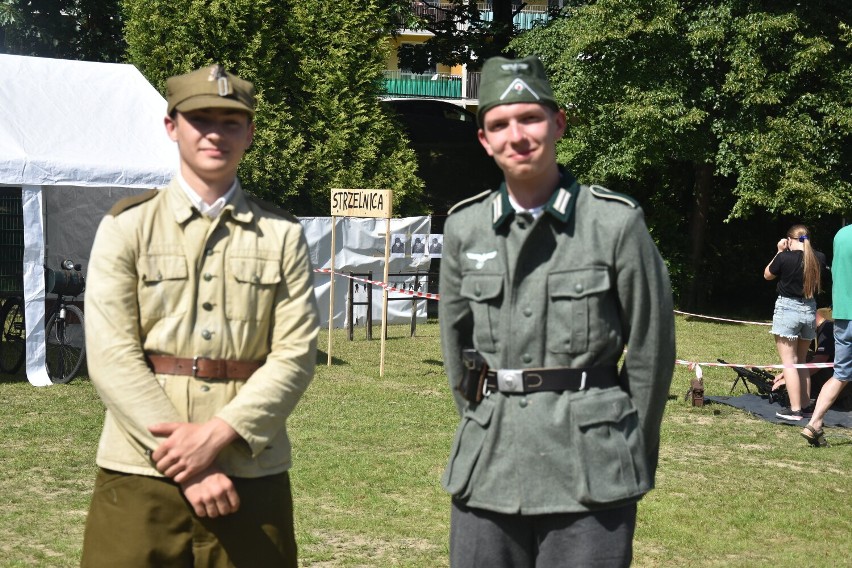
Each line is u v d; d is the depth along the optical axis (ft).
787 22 58.23
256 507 10.31
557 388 9.92
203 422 10.17
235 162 10.44
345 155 59.52
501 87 9.78
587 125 63.82
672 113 59.41
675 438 27.86
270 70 57.06
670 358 10.08
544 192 10.05
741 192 60.54
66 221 42.63
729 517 20.45
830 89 60.64
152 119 35.81
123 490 10.18
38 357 33.32
